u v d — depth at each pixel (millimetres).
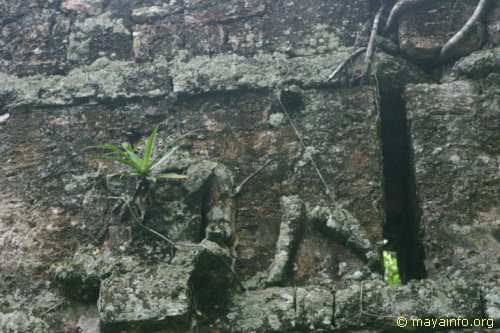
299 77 4305
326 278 3662
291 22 4543
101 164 4133
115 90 4387
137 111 4320
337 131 4098
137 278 3414
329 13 4547
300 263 3717
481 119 4047
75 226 3943
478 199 3799
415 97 4156
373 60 4340
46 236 3928
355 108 4164
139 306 3336
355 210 3850
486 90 4148
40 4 4824
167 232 3604
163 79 4402
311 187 3949
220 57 4457
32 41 4668
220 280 3520
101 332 3377
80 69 4520
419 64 4457
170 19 4676
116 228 3705
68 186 4070
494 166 3891
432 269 3631
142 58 4523
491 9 4430
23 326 3615
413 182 3988
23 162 4176
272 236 3848
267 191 3977
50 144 4227
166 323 3324
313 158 4027
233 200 3801
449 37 4414
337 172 3971
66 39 4660
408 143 4176
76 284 3592
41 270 3820
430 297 3443
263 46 4477
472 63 4234
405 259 4387
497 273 3566
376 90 4250
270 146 4105
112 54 4574
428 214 3777
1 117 4371
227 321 3473
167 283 3383
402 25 4477
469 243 3674
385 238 4504
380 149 4051
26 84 4461
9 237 3932
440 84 4211
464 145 3967
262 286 3678
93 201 4008
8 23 4773
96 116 4320
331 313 3439
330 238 3773
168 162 3840
